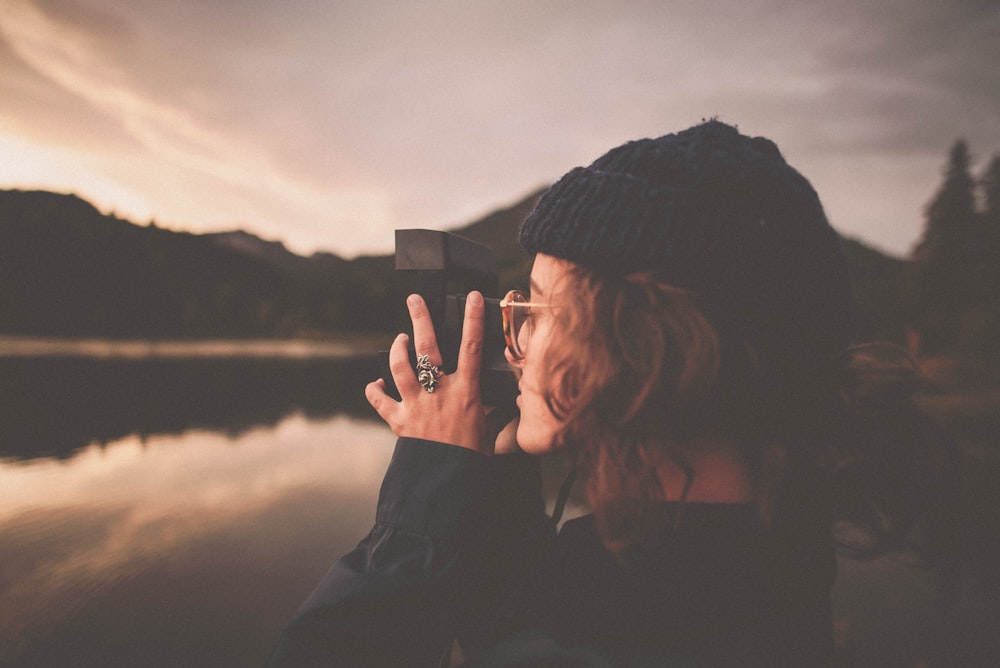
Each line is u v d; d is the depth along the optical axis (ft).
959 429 39.04
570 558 1.80
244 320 359.25
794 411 1.71
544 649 1.70
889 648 12.74
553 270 1.92
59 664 13.89
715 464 1.76
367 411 66.54
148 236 474.49
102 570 19.88
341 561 2.15
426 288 2.53
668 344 1.59
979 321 88.74
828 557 1.84
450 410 2.32
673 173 1.68
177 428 53.62
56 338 247.70
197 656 14.24
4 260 310.45
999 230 119.96
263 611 16.71
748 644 1.57
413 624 1.97
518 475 2.79
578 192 1.77
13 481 33.58
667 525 1.66
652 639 1.60
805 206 1.75
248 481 33.60
